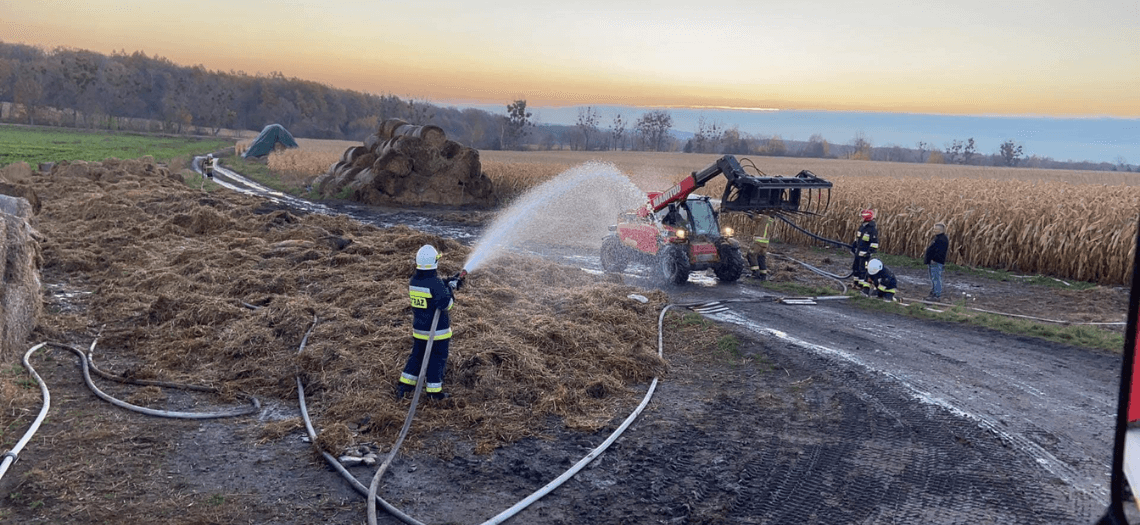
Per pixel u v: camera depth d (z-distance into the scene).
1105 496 5.94
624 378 8.84
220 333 9.69
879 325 12.11
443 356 7.57
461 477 6.05
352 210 29.16
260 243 15.91
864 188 25.39
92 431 6.61
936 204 20.64
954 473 6.37
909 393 8.57
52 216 19.23
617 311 11.25
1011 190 25.16
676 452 6.73
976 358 10.16
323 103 191.75
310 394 7.84
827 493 5.95
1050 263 18.00
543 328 9.61
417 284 7.41
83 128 129.00
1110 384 9.05
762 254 16.33
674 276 15.05
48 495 5.37
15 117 133.75
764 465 6.49
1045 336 11.46
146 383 7.99
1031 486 6.12
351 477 5.82
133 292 11.77
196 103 168.62
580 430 7.16
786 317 12.52
